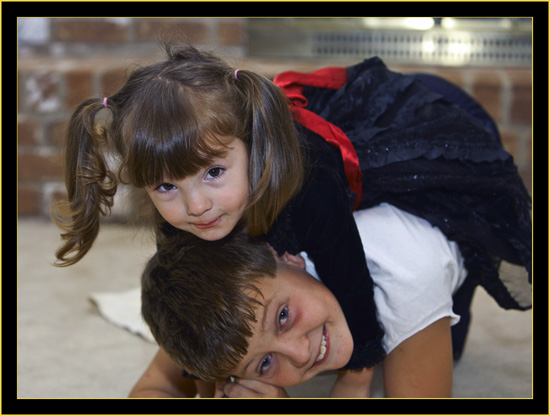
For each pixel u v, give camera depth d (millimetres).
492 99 1973
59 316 1392
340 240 856
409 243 906
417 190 932
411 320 892
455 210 946
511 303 1046
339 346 879
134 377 1127
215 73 801
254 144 783
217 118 749
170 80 772
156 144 729
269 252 875
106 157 953
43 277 1620
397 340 909
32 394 1050
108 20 2092
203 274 836
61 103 1992
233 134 762
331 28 2096
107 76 1953
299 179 822
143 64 901
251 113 787
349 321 889
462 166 968
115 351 1232
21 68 1989
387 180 929
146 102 755
